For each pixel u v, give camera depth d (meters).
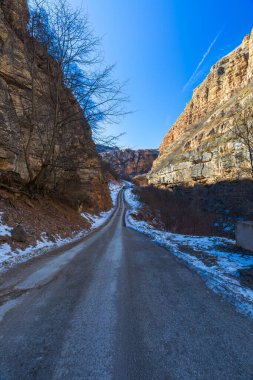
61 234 11.96
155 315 3.17
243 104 52.66
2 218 8.53
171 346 2.40
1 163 12.14
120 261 6.77
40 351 2.27
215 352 2.31
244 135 27.70
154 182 88.88
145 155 187.62
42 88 14.93
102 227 21.42
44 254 7.56
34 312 3.20
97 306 3.44
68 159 15.80
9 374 1.93
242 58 74.38
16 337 2.53
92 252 8.28
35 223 10.41
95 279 4.86
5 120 12.79
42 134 15.64
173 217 43.19
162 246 10.03
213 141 55.12
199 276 5.24
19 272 5.23
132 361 2.14
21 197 12.09
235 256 7.19
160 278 5.05
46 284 4.46
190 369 2.04
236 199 40.56
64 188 20.30
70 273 5.31
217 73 90.56
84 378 1.90
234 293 3.98
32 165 14.94
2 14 13.72
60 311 3.24
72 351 2.28
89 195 30.17
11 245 7.14
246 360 2.20
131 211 41.03
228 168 44.38
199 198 52.25
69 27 11.94
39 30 12.06
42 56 13.73
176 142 100.00
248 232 7.83
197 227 37.06
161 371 2.00
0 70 13.34
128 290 4.21
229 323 2.98
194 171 57.91
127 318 3.06
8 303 3.50
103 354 2.24
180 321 3.01
